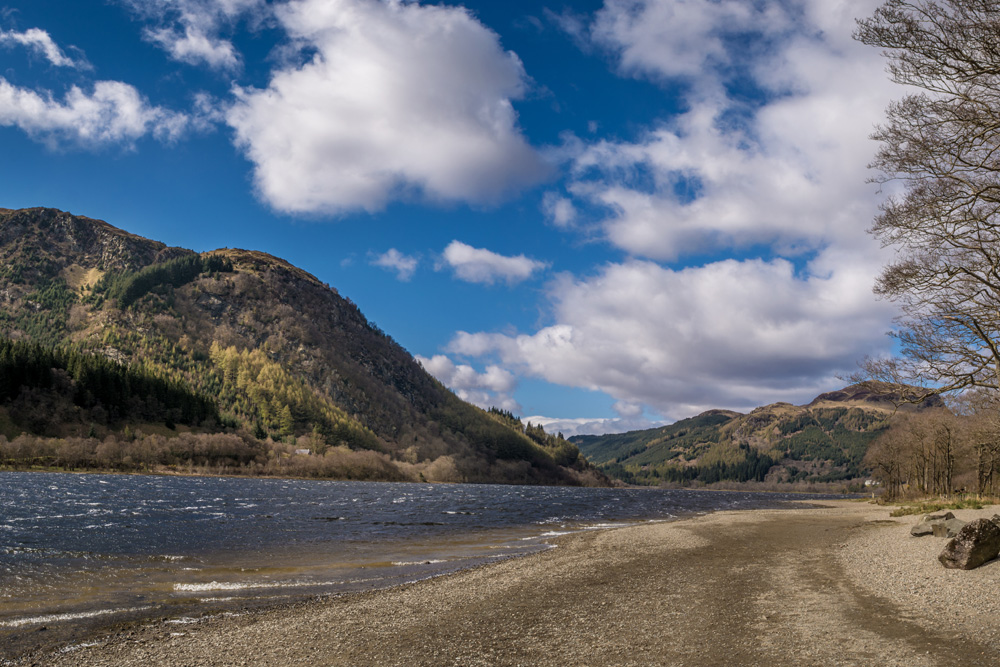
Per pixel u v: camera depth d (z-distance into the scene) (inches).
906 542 989.8
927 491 3198.8
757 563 893.2
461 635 503.2
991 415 1208.2
